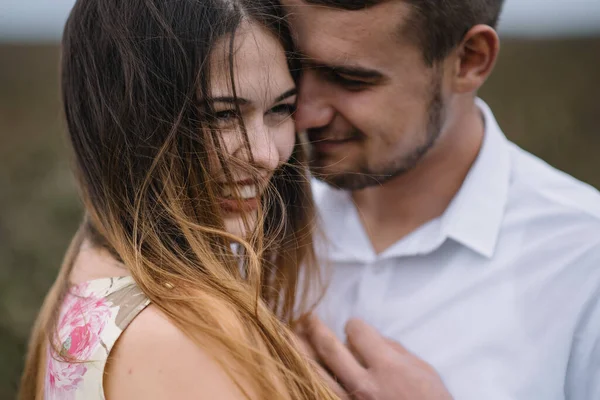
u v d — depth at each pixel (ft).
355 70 4.08
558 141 16.69
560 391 4.57
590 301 4.50
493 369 4.61
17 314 9.59
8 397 9.00
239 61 3.63
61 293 3.81
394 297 4.98
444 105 4.50
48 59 22.39
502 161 4.95
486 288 4.73
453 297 4.79
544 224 4.72
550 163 16.21
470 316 4.73
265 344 3.50
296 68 4.09
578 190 4.93
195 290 3.38
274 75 3.80
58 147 14.05
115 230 3.65
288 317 4.60
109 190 3.72
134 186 3.63
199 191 3.62
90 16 3.83
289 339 3.75
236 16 3.61
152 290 3.31
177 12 3.58
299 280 4.91
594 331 4.47
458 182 4.90
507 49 21.94
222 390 3.14
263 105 3.79
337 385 4.39
